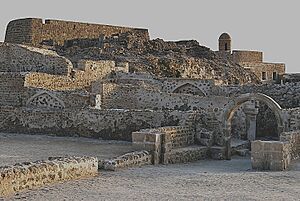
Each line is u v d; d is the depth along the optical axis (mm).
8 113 28344
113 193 12953
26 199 11781
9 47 36906
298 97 33125
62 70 34781
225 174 17344
